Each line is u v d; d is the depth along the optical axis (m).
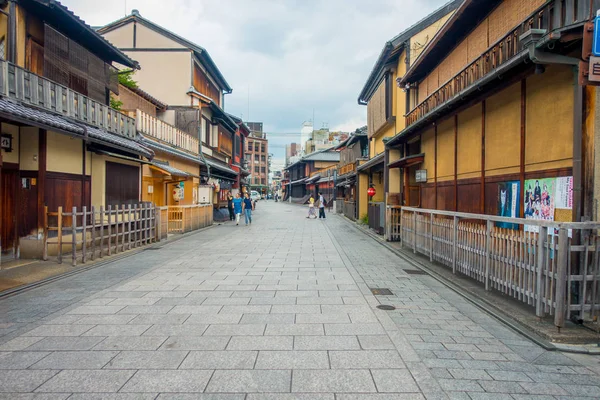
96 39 11.32
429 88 12.66
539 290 4.70
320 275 7.72
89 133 9.06
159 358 3.78
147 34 22.47
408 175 14.07
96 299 5.89
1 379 3.36
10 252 8.95
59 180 9.56
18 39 8.91
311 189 54.06
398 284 7.03
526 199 6.41
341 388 3.21
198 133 21.95
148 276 7.56
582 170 4.84
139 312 5.25
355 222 22.64
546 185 5.86
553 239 4.48
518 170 6.72
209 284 6.89
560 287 4.34
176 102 22.41
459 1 14.20
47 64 9.44
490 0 8.31
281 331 4.53
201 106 23.34
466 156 9.03
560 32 4.62
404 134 12.81
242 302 5.74
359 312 5.27
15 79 7.91
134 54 22.45
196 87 23.27
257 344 4.13
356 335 4.41
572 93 5.27
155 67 22.41
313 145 63.19
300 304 5.64
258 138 93.50
